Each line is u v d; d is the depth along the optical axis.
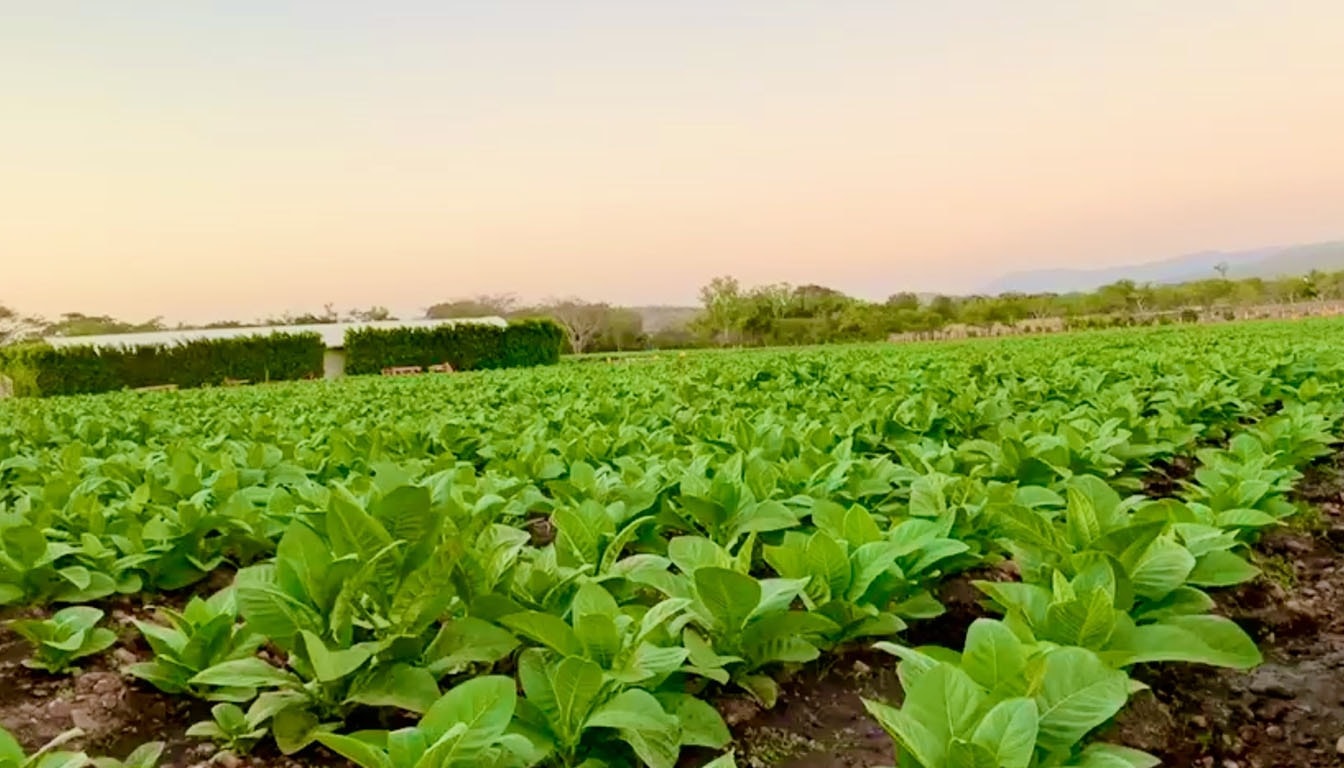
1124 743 3.22
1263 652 4.14
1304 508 5.91
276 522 4.73
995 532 4.09
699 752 3.10
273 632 2.95
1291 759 3.24
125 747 3.25
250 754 3.08
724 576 3.03
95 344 40.59
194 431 10.05
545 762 2.66
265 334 45.03
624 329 81.81
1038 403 9.13
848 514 3.67
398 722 3.14
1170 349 17.42
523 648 3.45
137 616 4.49
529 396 13.37
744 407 9.98
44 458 7.50
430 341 48.03
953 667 2.14
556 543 3.70
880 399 8.88
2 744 2.20
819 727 3.29
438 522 3.11
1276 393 9.36
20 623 3.64
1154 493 6.81
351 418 11.07
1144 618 3.26
